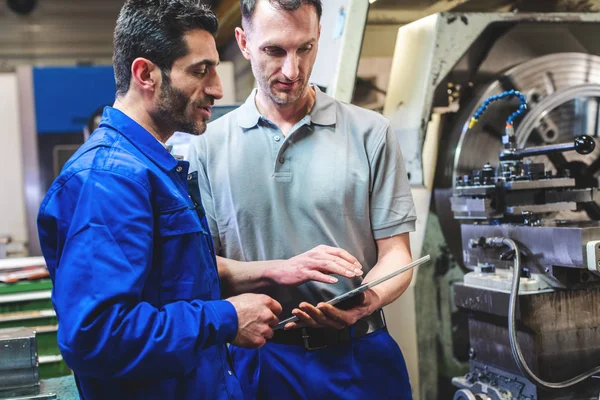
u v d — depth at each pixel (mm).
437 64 2174
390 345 1624
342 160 1562
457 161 2225
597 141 2195
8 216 4102
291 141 1575
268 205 1576
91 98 4133
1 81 4059
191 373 1227
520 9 2453
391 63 2416
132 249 1116
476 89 2307
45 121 4098
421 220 2311
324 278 1426
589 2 2447
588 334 1700
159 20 1181
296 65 1438
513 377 1734
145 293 1193
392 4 2252
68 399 1548
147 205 1162
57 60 6031
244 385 1586
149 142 1224
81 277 1090
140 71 1205
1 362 1554
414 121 2211
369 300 1492
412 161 2240
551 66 2270
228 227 1612
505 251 1761
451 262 2338
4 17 5887
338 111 1623
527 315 1643
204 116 1265
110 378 1115
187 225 1214
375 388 1585
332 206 1553
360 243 1597
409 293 2307
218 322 1178
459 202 1924
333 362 1562
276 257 1581
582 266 1533
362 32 2092
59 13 5988
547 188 1819
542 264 1656
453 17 2178
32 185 4117
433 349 2330
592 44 2441
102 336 1072
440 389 2338
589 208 2129
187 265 1218
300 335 1571
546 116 2246
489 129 2229
